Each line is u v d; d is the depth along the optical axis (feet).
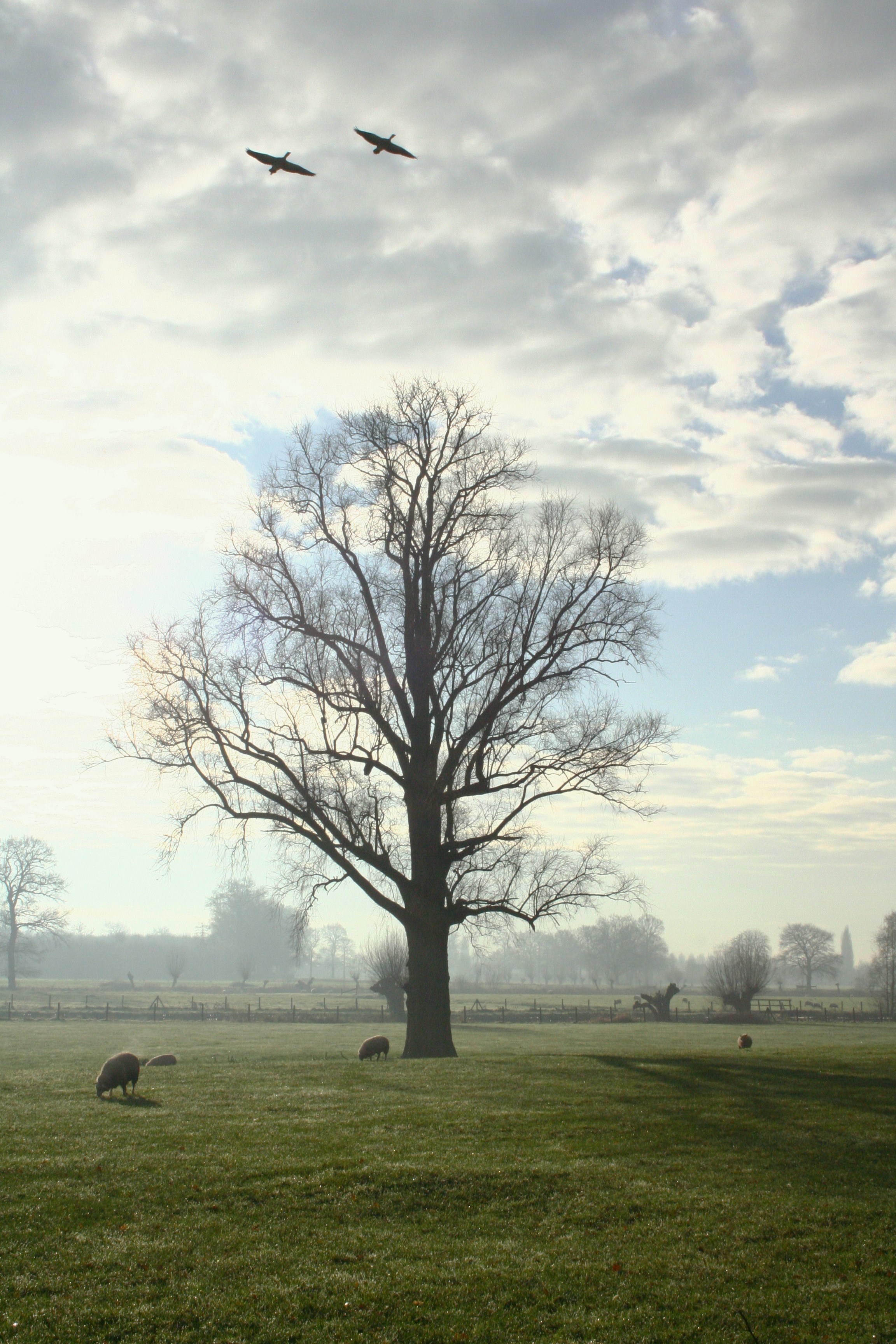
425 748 96.37
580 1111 55.16
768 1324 29.22
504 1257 33.65
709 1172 43.11
